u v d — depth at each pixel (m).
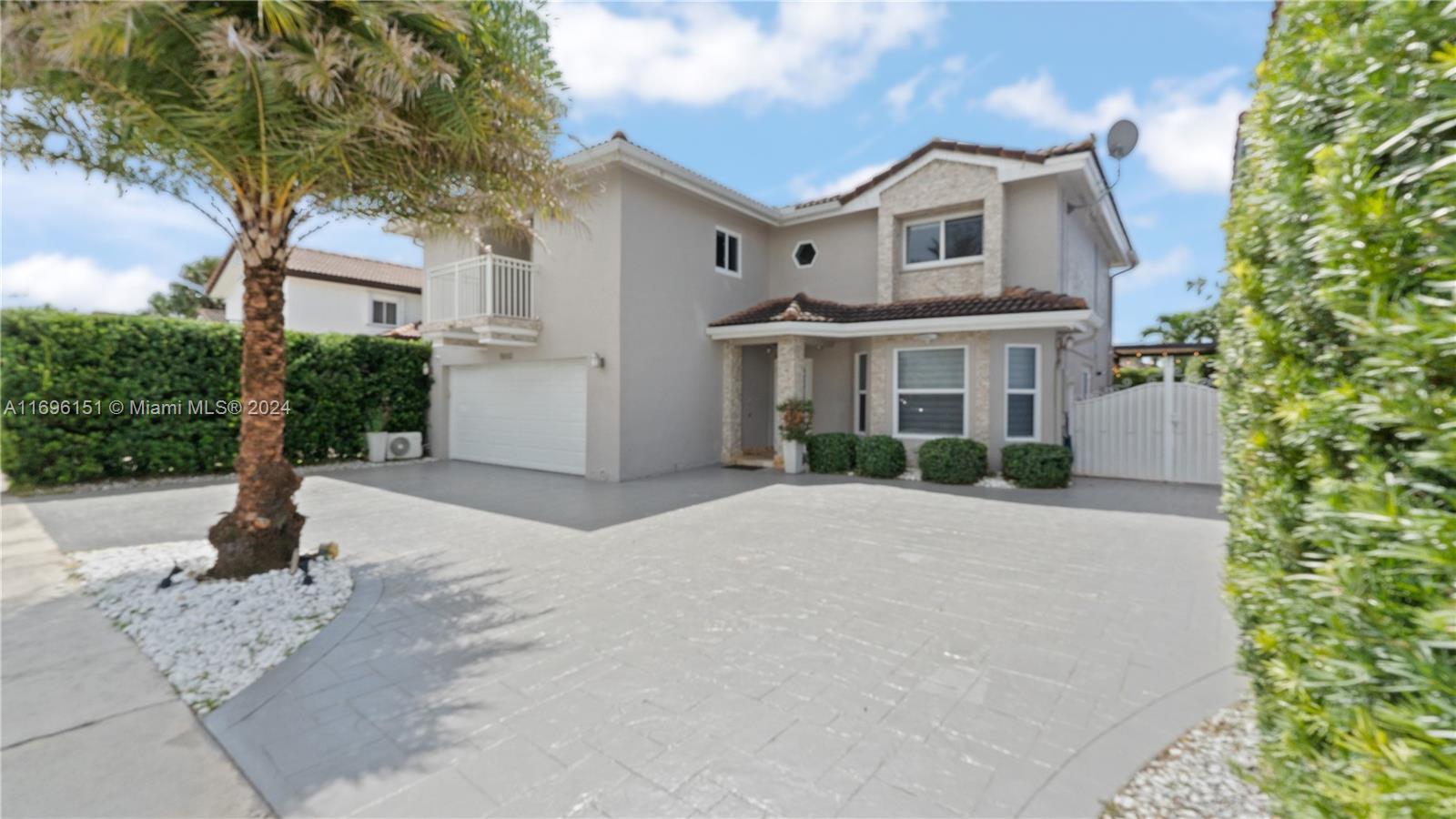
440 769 3.08
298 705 3.72
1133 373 20.62
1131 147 13.34
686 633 4.79
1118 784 2.97
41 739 3.36
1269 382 2.08
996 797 2.87
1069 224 14.41
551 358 13.82
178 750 3.27
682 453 14.02
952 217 14.47
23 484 10.95
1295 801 1.66
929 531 8.18
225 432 13.27
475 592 5.77
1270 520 2.17
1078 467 13.59
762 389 16.78
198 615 5.04
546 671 4.16
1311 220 1.78
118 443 11.86
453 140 5.75
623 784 2.96
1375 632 1.31
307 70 4.38
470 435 16.39
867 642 4.64
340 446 15.38
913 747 3.28
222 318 28.33
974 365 12.73
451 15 4.81
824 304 15.40
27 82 4.66
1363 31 1.51
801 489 11.63
